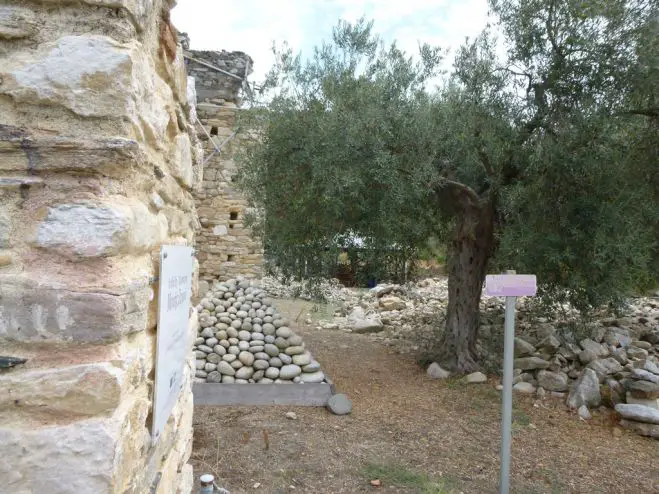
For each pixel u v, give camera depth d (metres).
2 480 1.36
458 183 6.29
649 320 8.64
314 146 5.61
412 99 5.89
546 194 5.59
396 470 4.13
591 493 3.96
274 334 6.26
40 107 1.47
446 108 5.80
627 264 5.36
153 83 1.83
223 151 10.98
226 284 7.20
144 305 1.68
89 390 1.40
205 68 11.13
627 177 5.74
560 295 5.82
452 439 4.84
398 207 5.75
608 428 5.27
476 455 4.53
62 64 1.46
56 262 1.44
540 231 5.56
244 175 7.39
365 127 5.36
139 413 1.62
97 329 1.42
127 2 1.52
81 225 1.42
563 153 5.20
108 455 1.38
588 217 5.30
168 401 2.03
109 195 1.49
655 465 4.47
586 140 5.28
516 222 5.65
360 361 7.55
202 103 11.02
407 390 6.25
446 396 6.02
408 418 5.33
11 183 1.42
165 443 2.11
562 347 6.85
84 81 1.46
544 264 5.42
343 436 4.77
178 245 2.24
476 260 6.82
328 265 6.34
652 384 5.34
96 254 1.42
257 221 7.29
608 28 5.31
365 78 5.88
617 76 5.21
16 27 1.46
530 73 5.82
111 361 1.43
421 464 4.29
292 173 5.94
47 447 1.36
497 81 5.83
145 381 1.75
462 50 5.99
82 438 1.38
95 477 1.37
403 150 5.66
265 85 6.26
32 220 1.44
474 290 6.88
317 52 6.12
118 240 1.45
